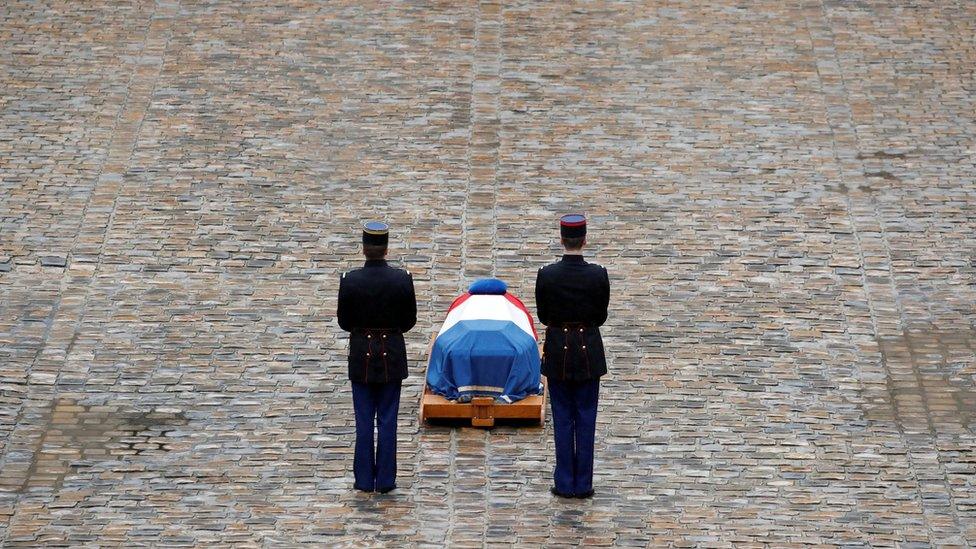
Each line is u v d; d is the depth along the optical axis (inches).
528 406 1654.8
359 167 2262.6
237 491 1571.1
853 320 1913.1
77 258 2017.7
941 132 2367.1
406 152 2305.6
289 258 2034.9
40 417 1699.1
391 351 1517.0
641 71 2544.3
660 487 1584.6
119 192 2175.2
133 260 2018.9
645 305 1939.0
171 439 1665.8
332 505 1545.3
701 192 2207.2
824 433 1686.8
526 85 2497.5
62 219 2103.8
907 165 2276.1
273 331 1877.5
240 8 2726.4
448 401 1664.6
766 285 1985.7
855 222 2129.7
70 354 1819.6
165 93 2442.2
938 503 1562.5
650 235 2098.9
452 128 2372.0
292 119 2384.4
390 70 2534.5
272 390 1760.6
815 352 1846.7
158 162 2252.7
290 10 2728.8
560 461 1541.6
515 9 2748.5
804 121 2397.9
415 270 2001.7
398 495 1562.5
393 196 2187.5
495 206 2167.8
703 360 1825.8
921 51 2603.3
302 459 1631.4
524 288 1964.8
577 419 1540.4
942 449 1658.5
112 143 2299.5
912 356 1839.3
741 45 2625.5
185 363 1808.6
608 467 1617.9
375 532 1497.3
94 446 1649.9
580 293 1493.6
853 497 1569.9
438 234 2092.8
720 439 1672.0
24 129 2325.3
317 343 1857.8
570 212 2155.5
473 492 1569.9
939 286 1984.5
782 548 1477.6
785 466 1624.0
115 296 1941.4
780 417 1716.3
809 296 1962.4
